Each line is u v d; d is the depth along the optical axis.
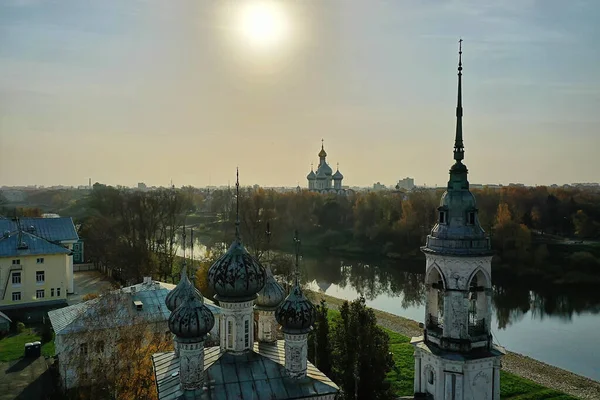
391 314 79.69
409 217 140.25
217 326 49.91
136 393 37.50
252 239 98.44
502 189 155.25
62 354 44.53
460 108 28.92
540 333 71.75
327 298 88.69
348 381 36.88
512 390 49.69
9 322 61.31
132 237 99.12
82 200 182.12
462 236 27.42
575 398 48.31
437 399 27.08
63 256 75.50
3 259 71.50
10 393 42.12
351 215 162.25
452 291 27.23
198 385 24.16
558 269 110.31
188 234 156.75
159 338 42.56
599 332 72.25
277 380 25.36
